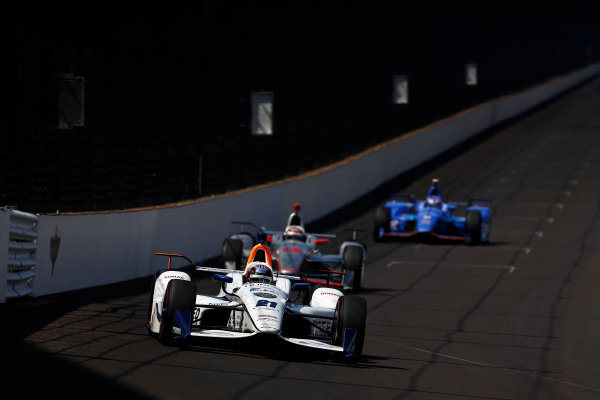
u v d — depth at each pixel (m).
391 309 49.06
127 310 40.75
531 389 29.22
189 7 87.81
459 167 162.88
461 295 56.62
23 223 42.28
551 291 60.16
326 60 132.00
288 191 95.62
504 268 71.88
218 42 96.75
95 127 68.69
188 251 65.62
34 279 43.53
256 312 29.22
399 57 169.25
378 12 156.88
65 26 68.56
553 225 104.38
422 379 29.14
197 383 24.34
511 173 155.50
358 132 147.62
